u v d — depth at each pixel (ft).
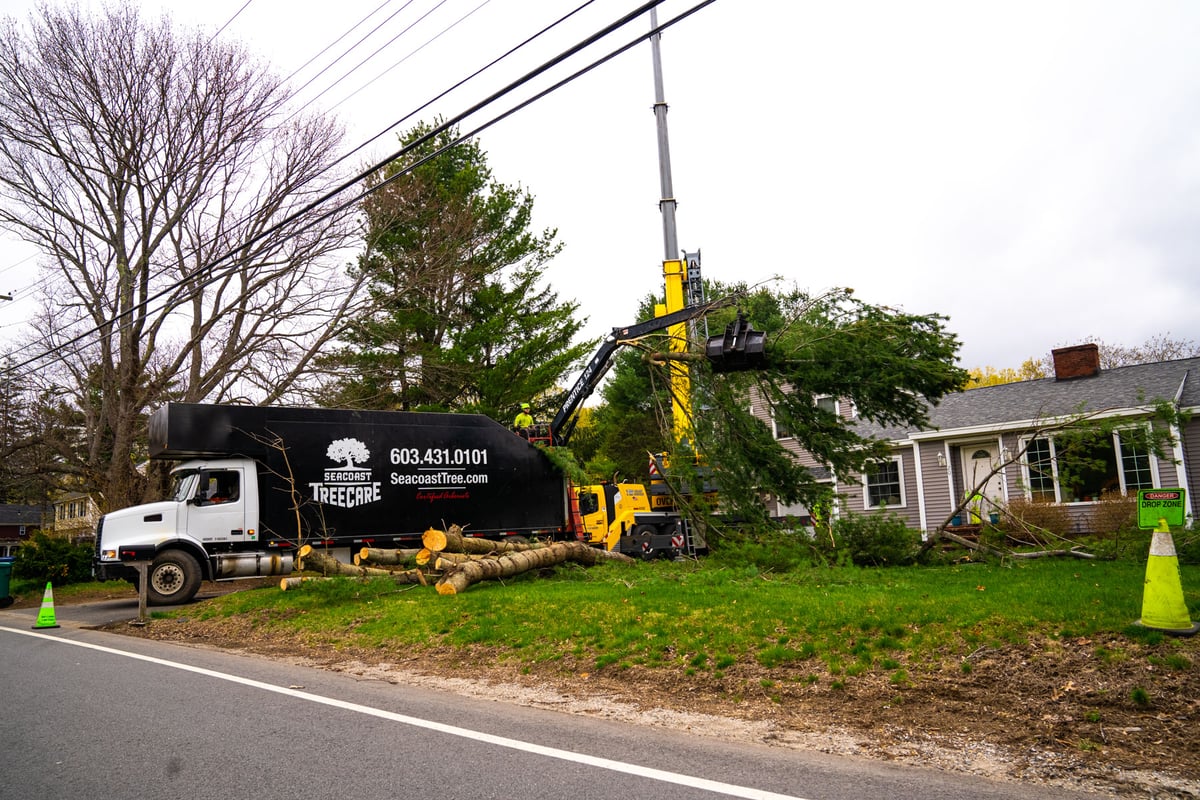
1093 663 19.98
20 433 83.51
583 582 42.09
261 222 76.02
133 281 75.82
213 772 16.11
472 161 97.25
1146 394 64.59
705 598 32.09
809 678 22.22
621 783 15.31
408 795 14.70
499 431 58.75
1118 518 56.13
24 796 14.76
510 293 97.66
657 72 59.31
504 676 26.66
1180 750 16.12
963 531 61.16
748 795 14.62
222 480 51.75
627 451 120.88
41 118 70.85
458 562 42.57
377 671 28.60
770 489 48.91
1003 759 16.56
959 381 45.65
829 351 46.14
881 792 14.78
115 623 44.19
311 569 43.60
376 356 83.97
